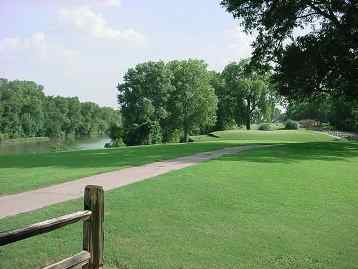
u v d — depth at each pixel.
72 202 9.93
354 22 26.19
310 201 10.37
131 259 6.43
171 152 23.59
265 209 9.50
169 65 85.44
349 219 8.85
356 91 30.31
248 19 30.94
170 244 7.09
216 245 7.10
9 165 17.98
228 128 98.75
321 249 7.01
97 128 172.75
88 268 5.29
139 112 75.31
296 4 28.19
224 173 14.39
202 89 82.81
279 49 30.30
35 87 152.00
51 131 140.62
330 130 88.81
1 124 118.38
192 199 10.30
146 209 9.29
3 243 4.04
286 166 16.48
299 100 33.44
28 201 10.20
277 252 6.83
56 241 7.20
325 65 28.20
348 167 17.00
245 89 91.69
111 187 11.95
